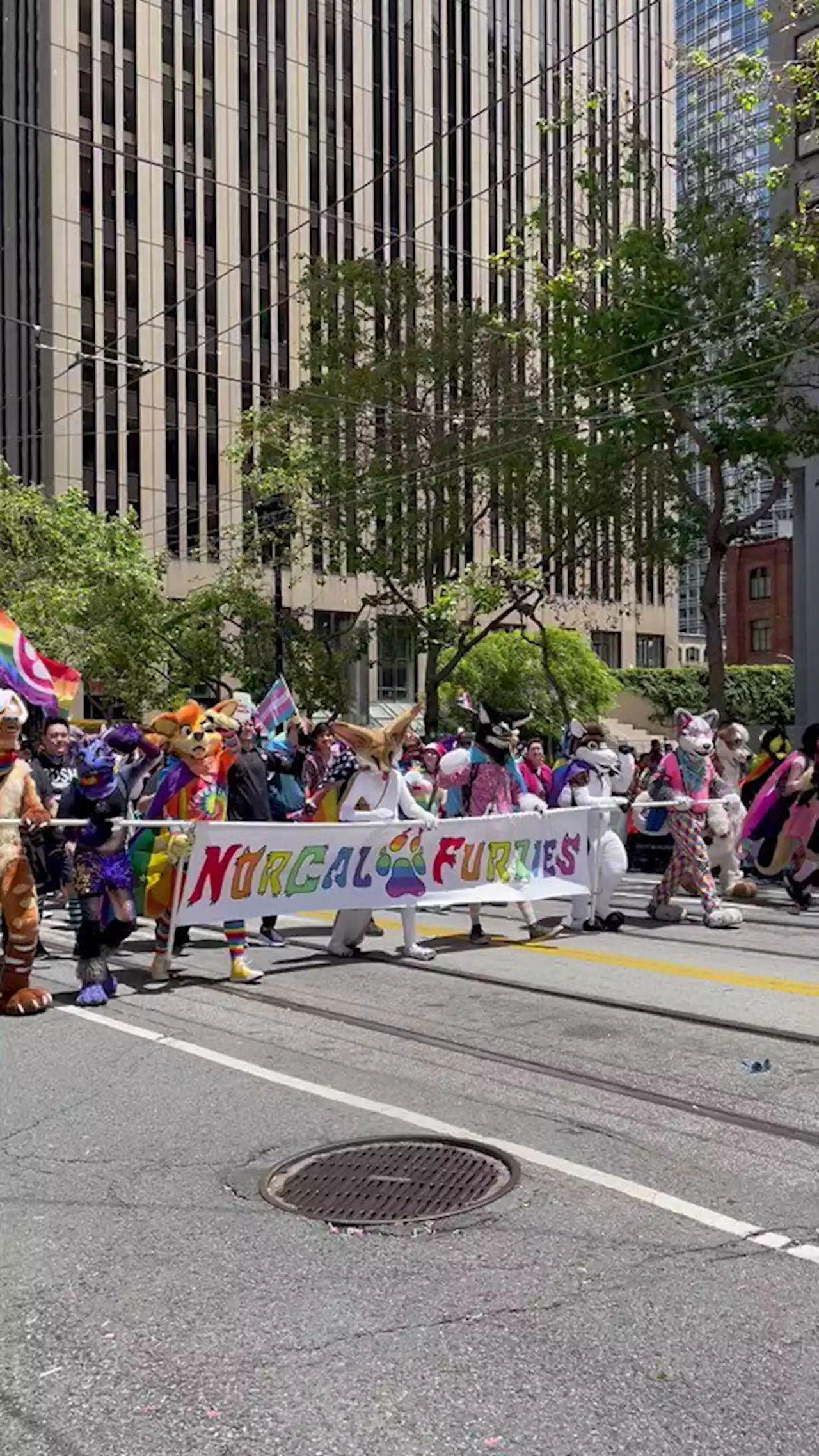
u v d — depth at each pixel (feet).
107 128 138.31
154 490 140.56
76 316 135.95
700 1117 18.42
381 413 84.53
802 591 92.22
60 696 42.45
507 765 34.83
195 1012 26.04
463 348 81.41
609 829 36.35
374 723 148.46
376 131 154.40
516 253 78.54
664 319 64.08
